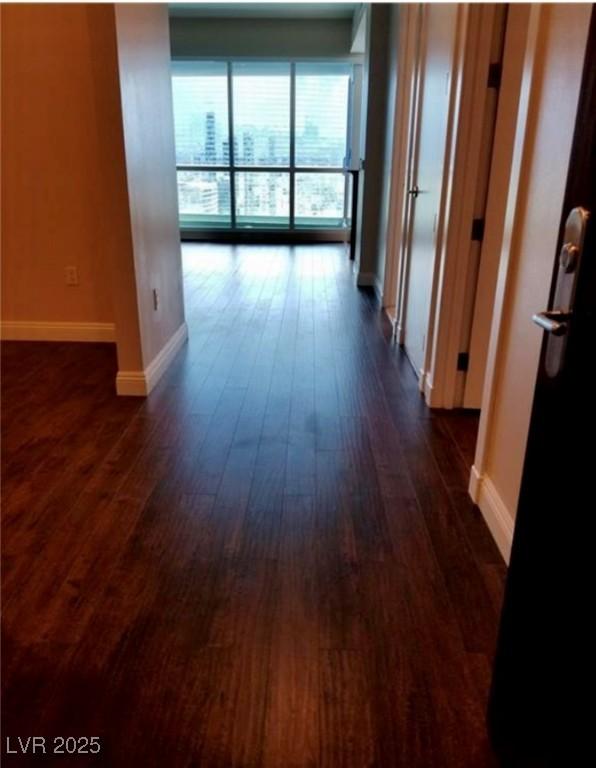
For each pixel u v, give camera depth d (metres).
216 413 2.95
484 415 2.12
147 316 3.16
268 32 7.61
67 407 3.01
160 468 2.43
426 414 2.97
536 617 1.07
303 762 1.26
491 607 1.70
